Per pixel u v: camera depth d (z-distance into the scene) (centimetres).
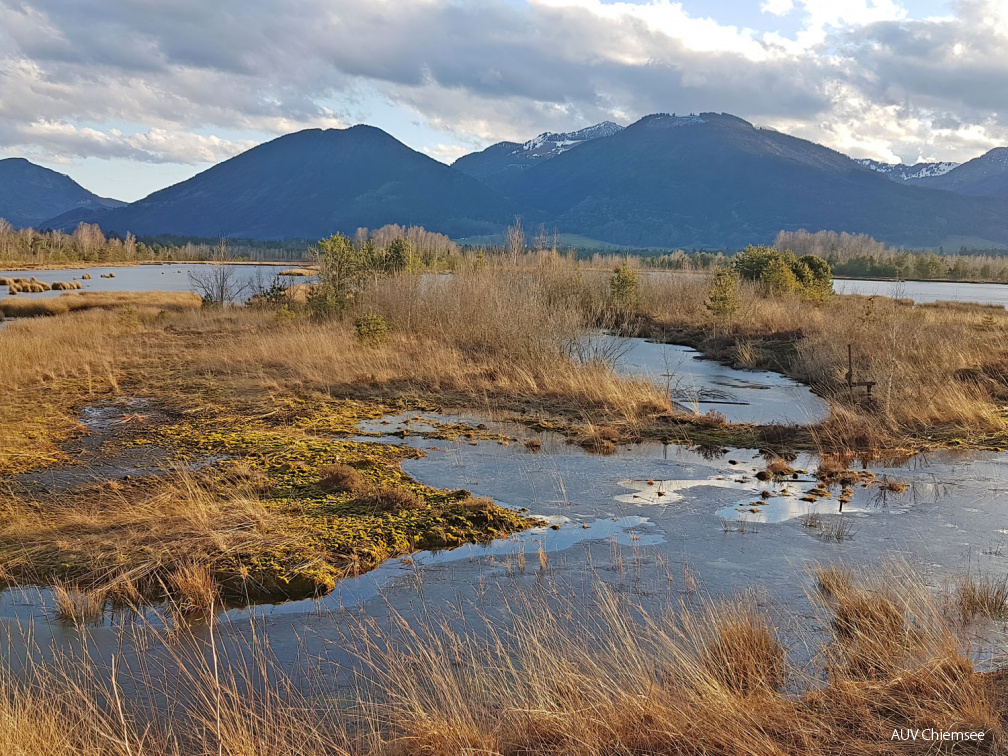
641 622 505
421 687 423
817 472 891
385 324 1772
